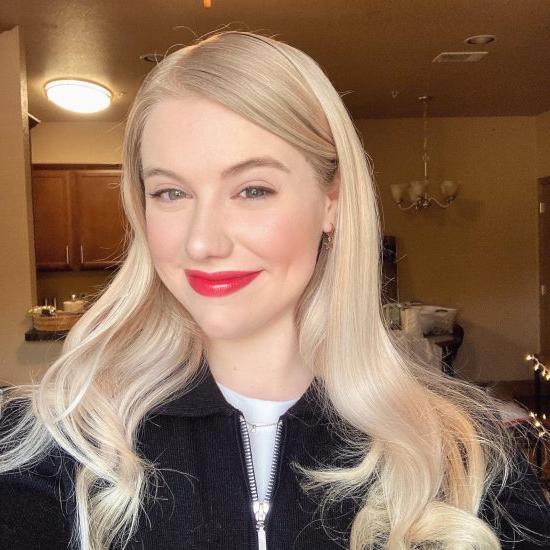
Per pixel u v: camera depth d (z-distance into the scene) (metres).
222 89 0.67
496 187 5.34
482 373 5.43
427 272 5.32
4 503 0.72
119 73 3.64
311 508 0.76
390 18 2.83
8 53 2.90
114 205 4.83
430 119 5.24
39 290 5.06
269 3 2.63
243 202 0.70
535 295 5.43
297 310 0.84
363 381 0.81
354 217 0.80
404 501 0.77
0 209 3.00
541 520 0.80
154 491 0.75
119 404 0.79
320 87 0.75
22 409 0.83
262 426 0.79
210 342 0.83
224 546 0.73
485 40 3.16
